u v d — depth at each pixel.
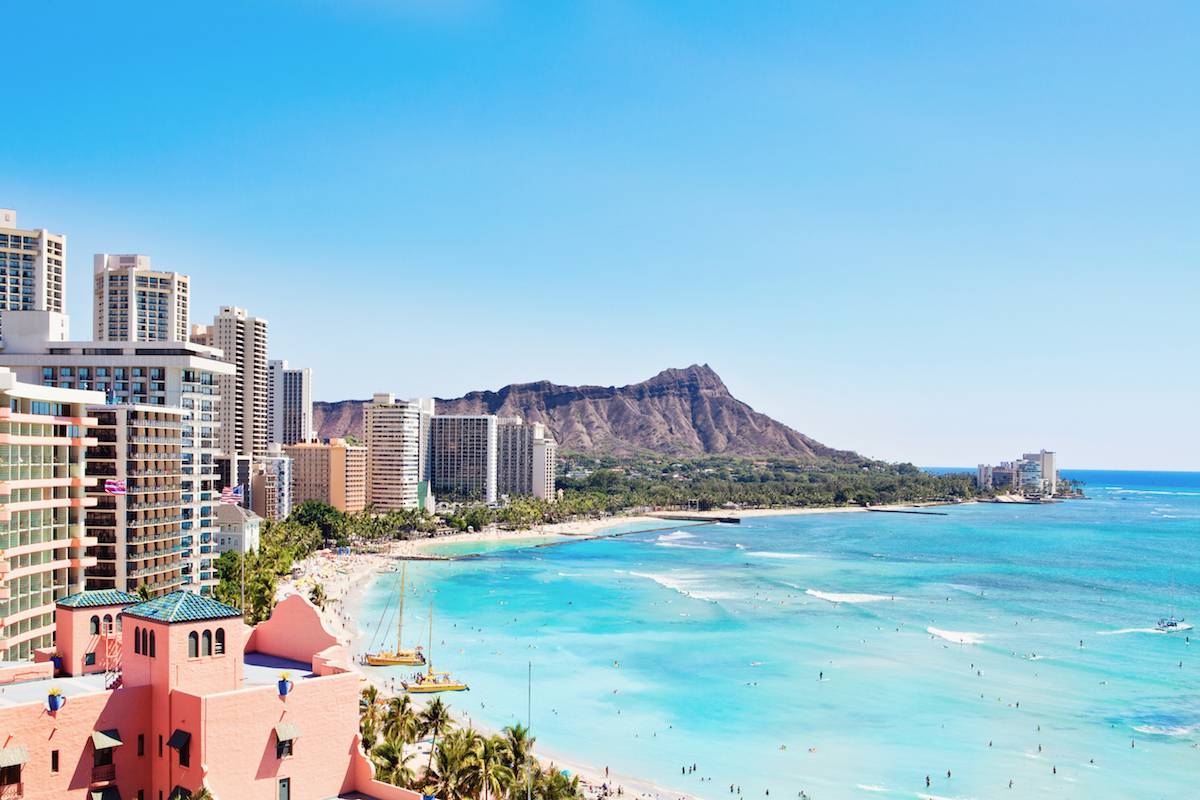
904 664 182.88
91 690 55.31
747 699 158.75
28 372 185.38
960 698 159.00
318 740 53.53
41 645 110.44
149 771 51.28
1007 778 122.25
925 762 128.75
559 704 156.25
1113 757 129.75
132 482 148.25
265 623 65.56
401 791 53.62
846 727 144.50
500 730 142.00
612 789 119.06
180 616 51.81
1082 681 169.75
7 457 105.94
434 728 109.00
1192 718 147.12
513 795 88.31
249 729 50.62
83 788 48.84
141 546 149.25
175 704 50.53
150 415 156.50
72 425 119.94
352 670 59.25
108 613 62.47
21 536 108.94
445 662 184.12
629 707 155.00
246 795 50.38
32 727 47.50
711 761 129.88
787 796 117.94
